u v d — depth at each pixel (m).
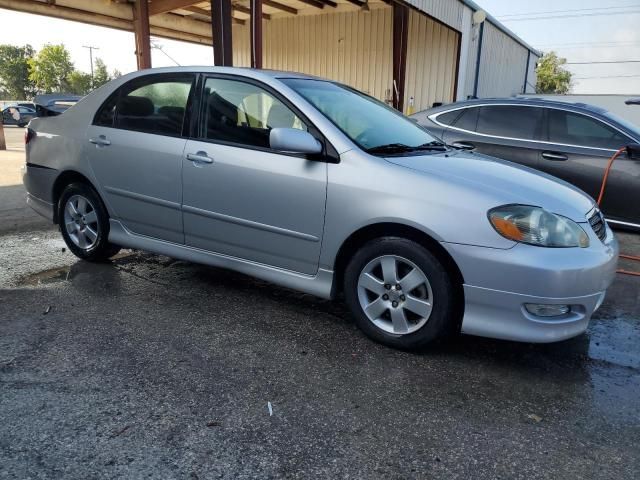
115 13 12.63
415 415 2.34
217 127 3.40
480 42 14.17
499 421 2.31
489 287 2.60
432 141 3.67
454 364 2.82
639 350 3.06
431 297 2.76
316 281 3.12
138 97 3.81
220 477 1.91
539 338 2.59
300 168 3.03
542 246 2.55
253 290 3.85
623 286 4.18
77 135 4.06
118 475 1.90
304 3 13.99
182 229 3.60
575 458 2.07
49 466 1.93
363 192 2.84
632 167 5.33
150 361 2.74
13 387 2.45
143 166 3.67
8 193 7.57
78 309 3.39
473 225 2.60
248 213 3.24
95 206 4.10
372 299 3.02
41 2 11.80
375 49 14.59
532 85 23.02
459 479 1.94
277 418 2.28
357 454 2.06
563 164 5.66
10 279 3.93
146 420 2.23
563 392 2.57
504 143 5.96
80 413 2.26
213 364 2.73
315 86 3.51
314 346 2.98
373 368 2.75
